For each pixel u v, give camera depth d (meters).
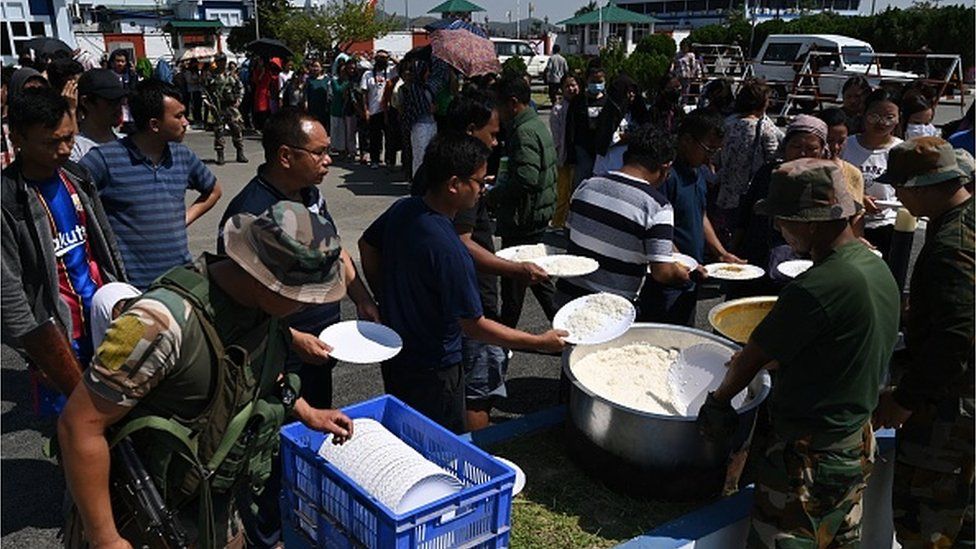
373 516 2.12
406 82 10.32
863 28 29.91
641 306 3.80
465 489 2.19
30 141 2.73
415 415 2.65
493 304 3.98
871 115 4.96
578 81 8.16
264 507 2.83
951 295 2.43
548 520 2.77
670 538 2.60
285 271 1.70
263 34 36.31
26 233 2.76
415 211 2.84
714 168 6.29
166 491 1.85
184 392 1.74
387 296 2.93
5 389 4.59
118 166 3.40
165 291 1.72
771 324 2.29
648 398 3.03
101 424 1.68
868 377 2.29
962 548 2.73
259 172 2.98
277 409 1.95
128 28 44.44
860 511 2.54
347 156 13.59
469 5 20.69
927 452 2.67
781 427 2.40
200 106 18.39
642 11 73.75
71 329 2.97
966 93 22.92
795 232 2.31
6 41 16.67
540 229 5.20
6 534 3.28
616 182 3.47
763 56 24.20
